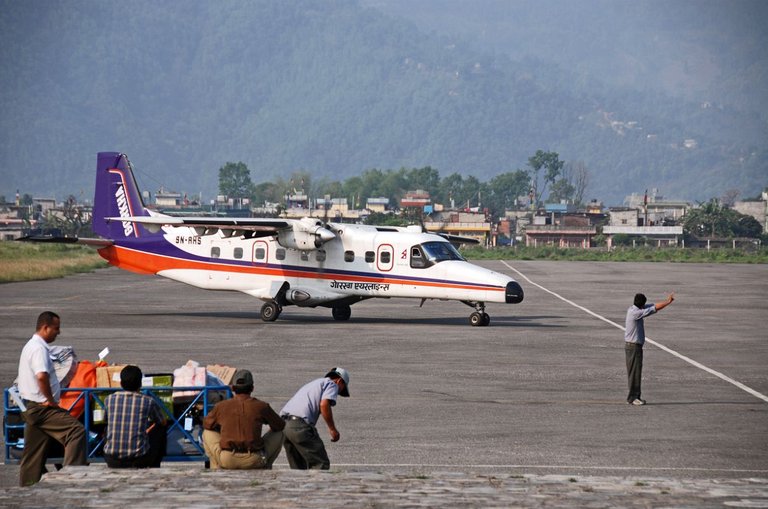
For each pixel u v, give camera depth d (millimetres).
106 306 150875
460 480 40000
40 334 46406
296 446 47375
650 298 179750
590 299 177375
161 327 120750
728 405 71625
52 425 45688
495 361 93312
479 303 125938
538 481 39875
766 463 53938
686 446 58031
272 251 129125
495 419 65500
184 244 133750
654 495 37469
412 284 124062
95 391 46906
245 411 44000
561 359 95375
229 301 162000
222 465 43750
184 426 47438
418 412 67688
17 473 51000
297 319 134000
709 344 109688
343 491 37688
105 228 140625
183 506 35312
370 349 101062
